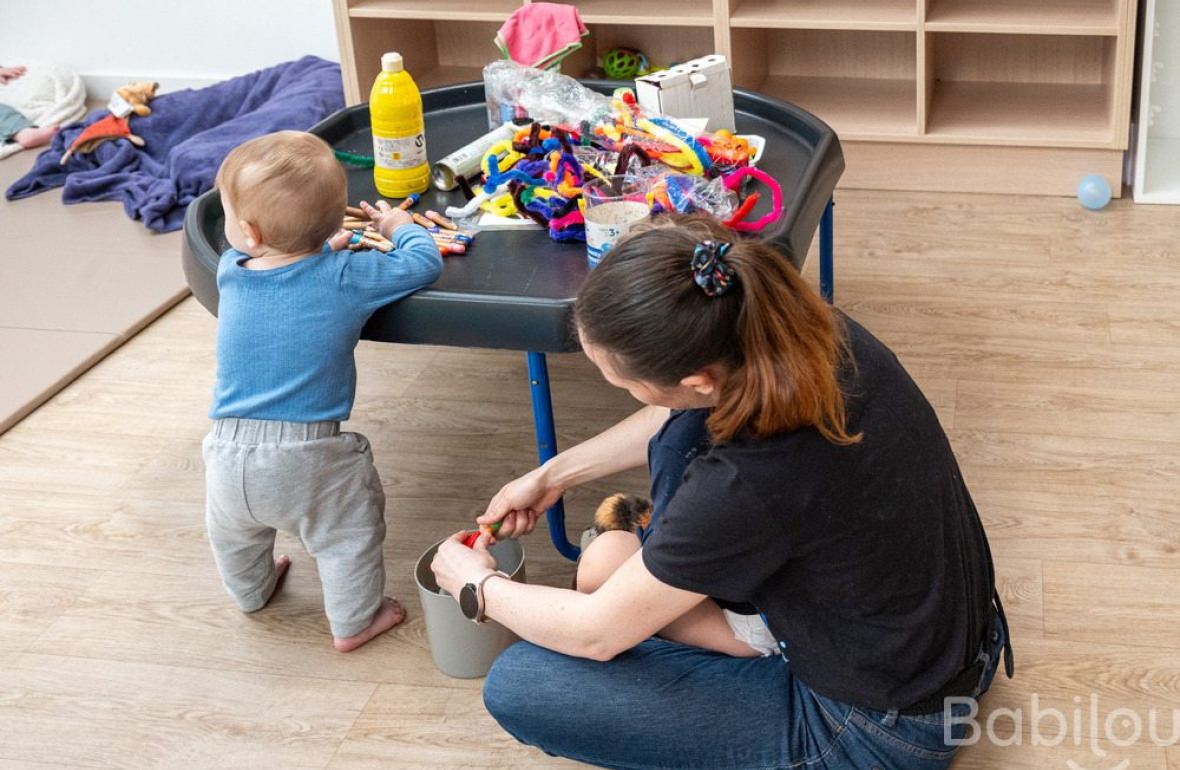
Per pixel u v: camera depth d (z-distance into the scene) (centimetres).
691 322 124
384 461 236
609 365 131
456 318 182
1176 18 322
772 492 131
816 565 136
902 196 329
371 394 258
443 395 256
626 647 148
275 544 217
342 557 186
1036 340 260
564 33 290
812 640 142
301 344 178
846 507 132
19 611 203
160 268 312
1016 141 316
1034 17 311
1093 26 301
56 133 386
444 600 177
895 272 290
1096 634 186
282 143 176
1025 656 183
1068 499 213
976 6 322
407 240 189
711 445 141
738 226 199
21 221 343
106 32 432
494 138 230
